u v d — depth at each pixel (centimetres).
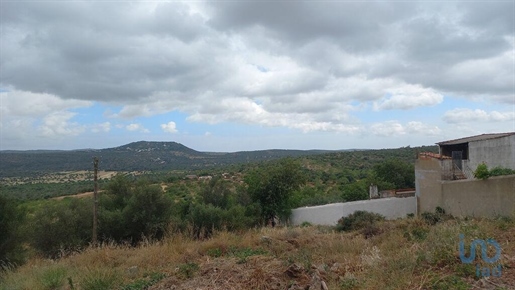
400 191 2989
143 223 2241
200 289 595
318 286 542
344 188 3641
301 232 1447
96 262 961
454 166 2198
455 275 543
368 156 6344
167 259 930
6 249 1691
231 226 2178
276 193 2728
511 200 1516
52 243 2209
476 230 738
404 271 556
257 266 684
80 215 2327
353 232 1457
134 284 679
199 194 2912
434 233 761
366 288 533
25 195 4366
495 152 2220
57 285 734
